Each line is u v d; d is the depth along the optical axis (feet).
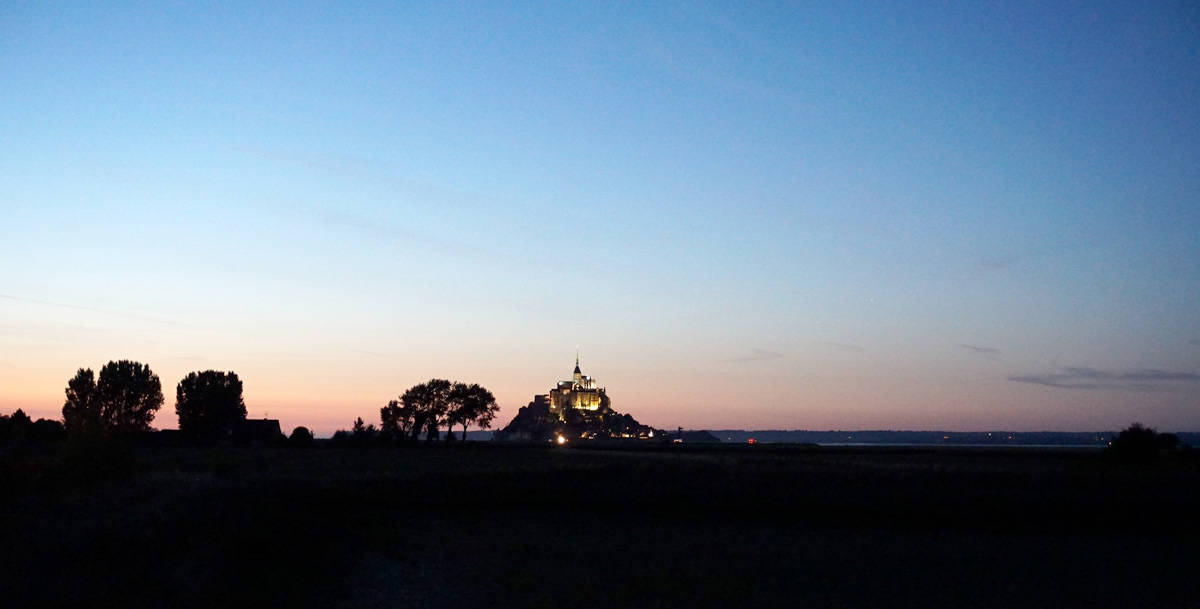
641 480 175.22
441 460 276.41
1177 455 267.18
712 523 131.34
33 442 283.18
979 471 188.85
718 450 488.02
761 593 85.61
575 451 434.71
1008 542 116.06
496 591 84.02
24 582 59.77
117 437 146.41
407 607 75.87
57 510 95.91
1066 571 97.50
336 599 75.82
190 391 435.12
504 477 180.14
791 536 120.16
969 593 87.10
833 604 81.87
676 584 88.94
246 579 72.23
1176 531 124.98
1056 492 151.33
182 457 270.67
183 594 63.31
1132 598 85.40
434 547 108.27
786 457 313.73
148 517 87.61
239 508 107.24
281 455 302.04
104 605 57.93
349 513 132.77
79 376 386.52
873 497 148.15
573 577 91.66
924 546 112.78
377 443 435.53
